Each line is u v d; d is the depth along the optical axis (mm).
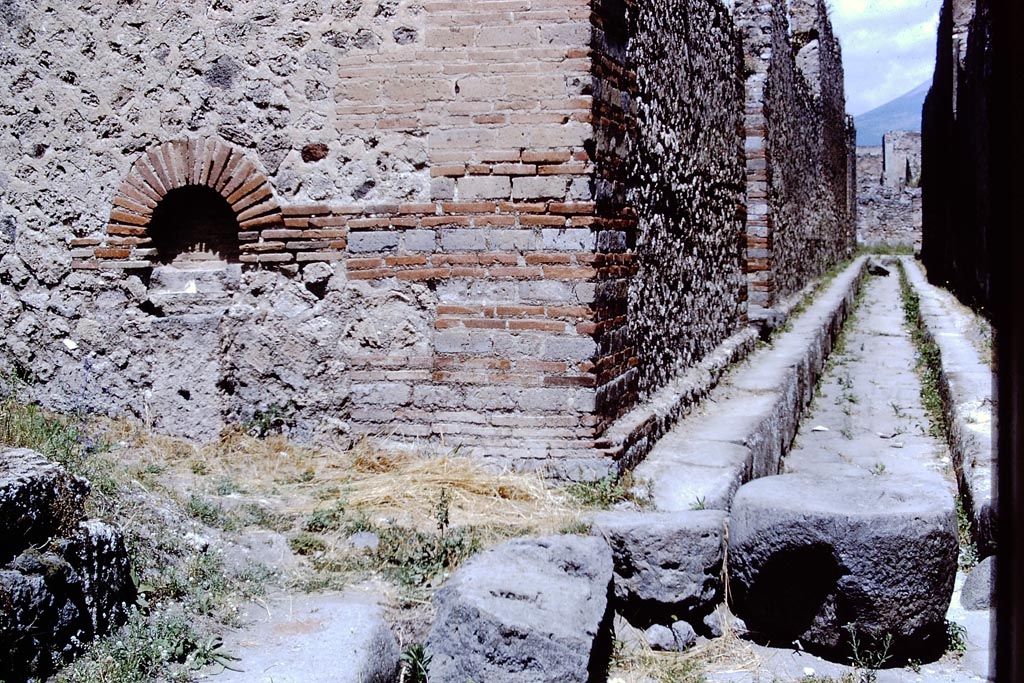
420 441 5773
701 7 8812
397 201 5727
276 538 4645
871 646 4258
